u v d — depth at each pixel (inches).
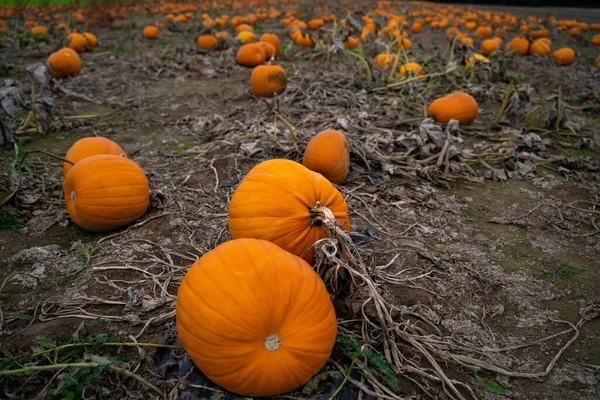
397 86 95.7
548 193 57.4
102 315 34.5
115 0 290.0
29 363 29.1
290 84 100.8
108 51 145.9
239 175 57.8
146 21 244.7
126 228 47.1
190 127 79.0
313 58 133.6
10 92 71.7
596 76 122.5
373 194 54.2
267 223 32.7
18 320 34.1
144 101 93.6
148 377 28.5
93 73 115.4
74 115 84.6
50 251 43.0
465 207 53.6
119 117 84.5
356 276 32.0
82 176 43.1
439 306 36.6
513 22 241.8
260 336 24.4
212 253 26.9
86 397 27.0
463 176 60.9
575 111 92.2
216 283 24.9
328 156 51.0
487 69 105.2
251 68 124.3
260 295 24.4
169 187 55.0
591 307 36.8
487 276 40.6
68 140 73.0
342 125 67.9
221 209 50.4
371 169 59.7
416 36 198.7
